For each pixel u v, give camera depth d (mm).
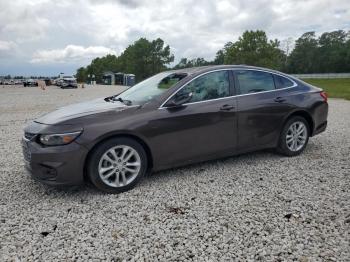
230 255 2547
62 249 2672
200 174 4438
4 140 6934
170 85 4242
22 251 2650
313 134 5449
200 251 2607
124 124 3730
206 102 4301
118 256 2566
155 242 2752
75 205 3508
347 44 97812
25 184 4176
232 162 4957
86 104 4496
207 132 4297
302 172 4449
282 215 3182
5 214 3318
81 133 3549
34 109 13180
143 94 4430
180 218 3172
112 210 3373
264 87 4910
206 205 3453
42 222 3139
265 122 4785
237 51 60188
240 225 3002
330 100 16625
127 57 92750
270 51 58156
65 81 42219
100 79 97812
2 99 19188
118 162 3803
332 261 2432
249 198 3613
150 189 3932
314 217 3127
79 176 3584
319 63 99250
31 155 3559
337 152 5441
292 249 2604
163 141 4000
